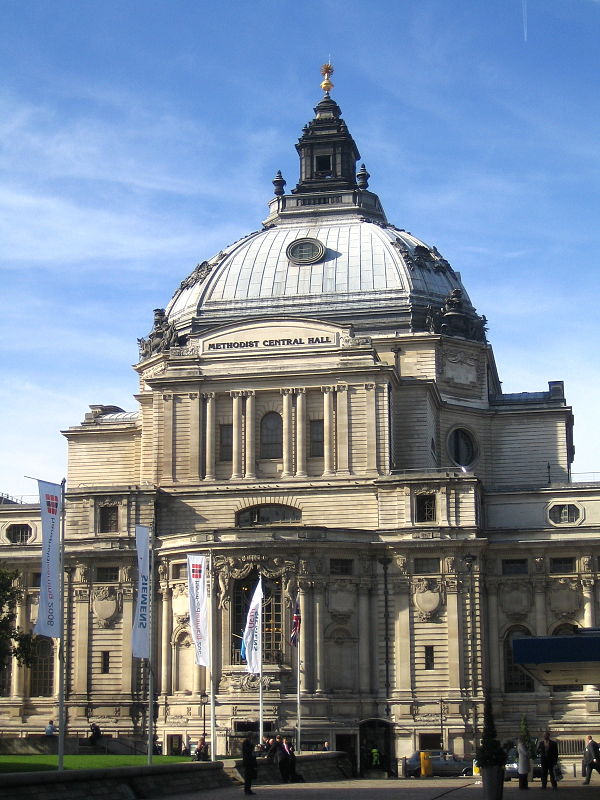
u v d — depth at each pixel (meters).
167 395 150.88
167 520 148.00
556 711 141.00
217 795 81.12
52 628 86.62
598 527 144.00
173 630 141.50
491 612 144.25
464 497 141.25
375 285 164.50
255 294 165.88
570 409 162.88
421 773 122.19
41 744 121.06
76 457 166.00
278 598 136.88
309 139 187.00
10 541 156.38
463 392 163.00
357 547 139.75
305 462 146.88
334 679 137.25
